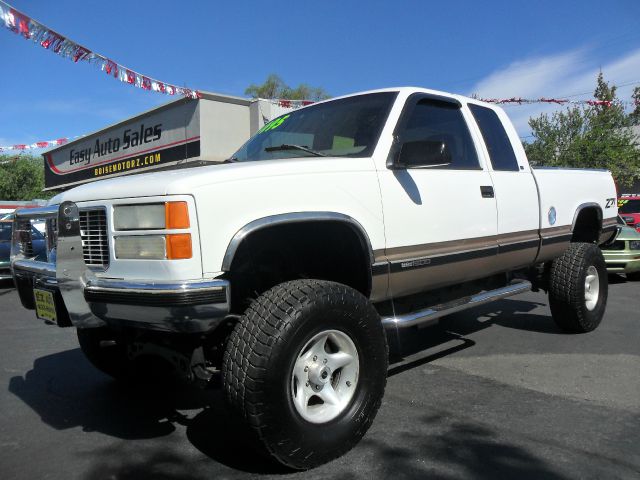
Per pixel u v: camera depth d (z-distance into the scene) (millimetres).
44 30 5395
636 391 3871
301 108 4371
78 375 4609
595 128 26422
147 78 7000
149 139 13727
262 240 3174
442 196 3750
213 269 2613
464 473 2721
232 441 3207
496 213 4238
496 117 4684
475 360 4707
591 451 2932
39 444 3211
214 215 2625
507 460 2848
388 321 3396
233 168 2830
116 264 2809
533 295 7969
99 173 16922
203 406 3824
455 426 3301
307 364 2781
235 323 2996
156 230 2613
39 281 3143
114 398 4012
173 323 2570
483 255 4094
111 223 2820
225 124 11758
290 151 3812
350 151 3545
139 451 3094
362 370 2971
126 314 2701
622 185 28016
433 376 4289
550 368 4438
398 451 2973
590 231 5840
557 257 5301
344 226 3129
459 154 4117
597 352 4863
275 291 2758
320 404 2908
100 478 2787
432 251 3674
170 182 2609
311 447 2707
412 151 3340
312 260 3449
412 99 3805
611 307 7078
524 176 4652
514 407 3600
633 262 9086
